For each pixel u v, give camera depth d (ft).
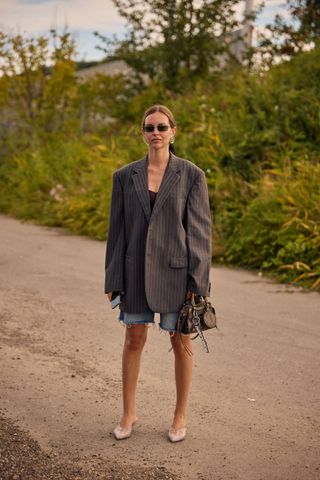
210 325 12.58
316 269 25.84
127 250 12.76
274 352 17.71
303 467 11.71
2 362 16.83
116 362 16.92
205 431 13.12
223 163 35.32
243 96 40.65
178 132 40.68
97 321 20.39
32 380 15.66
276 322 20.45
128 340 13.01
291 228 28.30
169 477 11.32
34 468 11.53
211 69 54.75
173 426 12.87
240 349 17.94
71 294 23.62
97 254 31.58
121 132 49.98
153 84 53.78
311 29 45.37
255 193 32.14
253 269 28.63
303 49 44.19
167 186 12.54
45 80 62.54
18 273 27.02
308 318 20.92
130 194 12.69
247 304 22.57
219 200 32.68
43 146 57.93
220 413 13.94
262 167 33.99
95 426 13.33
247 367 16.63
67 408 14.14
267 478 11.34
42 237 37.14
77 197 41.52
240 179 33.45
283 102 36.24
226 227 31.12
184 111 43.78
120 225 12.88
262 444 12.56
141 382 15.56
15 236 37.29
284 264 27.35
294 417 13.76
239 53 53.21
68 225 41.09
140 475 11.37
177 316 12.67
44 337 18.85
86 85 59.26
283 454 12.18
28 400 14.51
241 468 11.67
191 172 12.78
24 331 19.38
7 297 23.13
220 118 40.14
